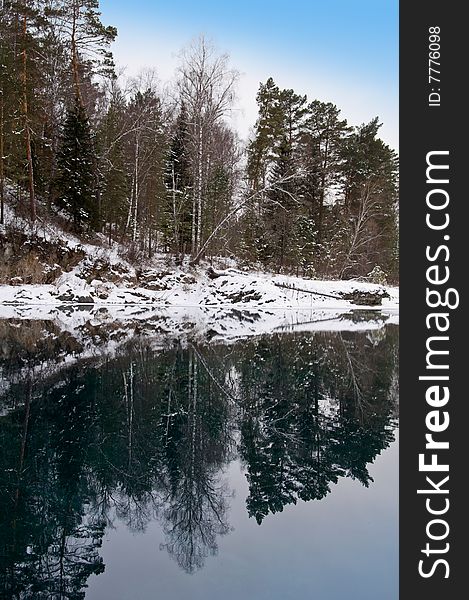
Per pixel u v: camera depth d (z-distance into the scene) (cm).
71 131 2508
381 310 2738
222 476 437
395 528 344
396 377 907
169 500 386
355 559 303
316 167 3609
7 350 1068
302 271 3294
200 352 1156
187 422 600
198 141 2481
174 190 2630
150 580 277
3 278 2088
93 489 401
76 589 262
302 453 503
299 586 271
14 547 312
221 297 2498
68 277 2266
